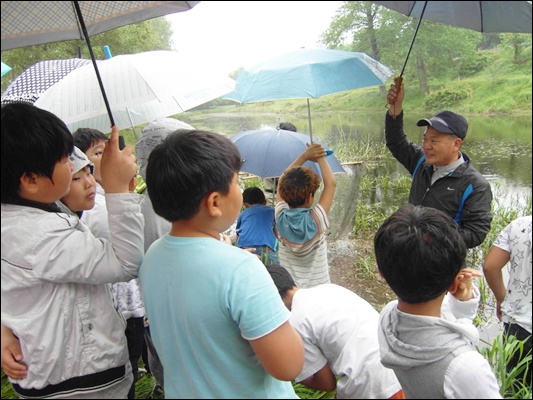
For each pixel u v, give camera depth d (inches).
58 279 44.9
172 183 40.8
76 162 56.9
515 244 72.0
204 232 43.6
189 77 92.9
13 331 45.7
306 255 97.4
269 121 496.1
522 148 354.3
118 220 46.6
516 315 73.0
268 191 170.4
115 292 71.7
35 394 47.8
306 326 56.8
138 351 74.8
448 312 51.9
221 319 39.5
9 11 44.8
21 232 44.3
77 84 86.4
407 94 688.4
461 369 41.3
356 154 362.6
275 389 44.5
